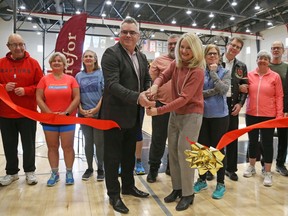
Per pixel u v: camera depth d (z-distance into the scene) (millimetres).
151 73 3008
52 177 2932
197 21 11516
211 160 1363
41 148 4645
